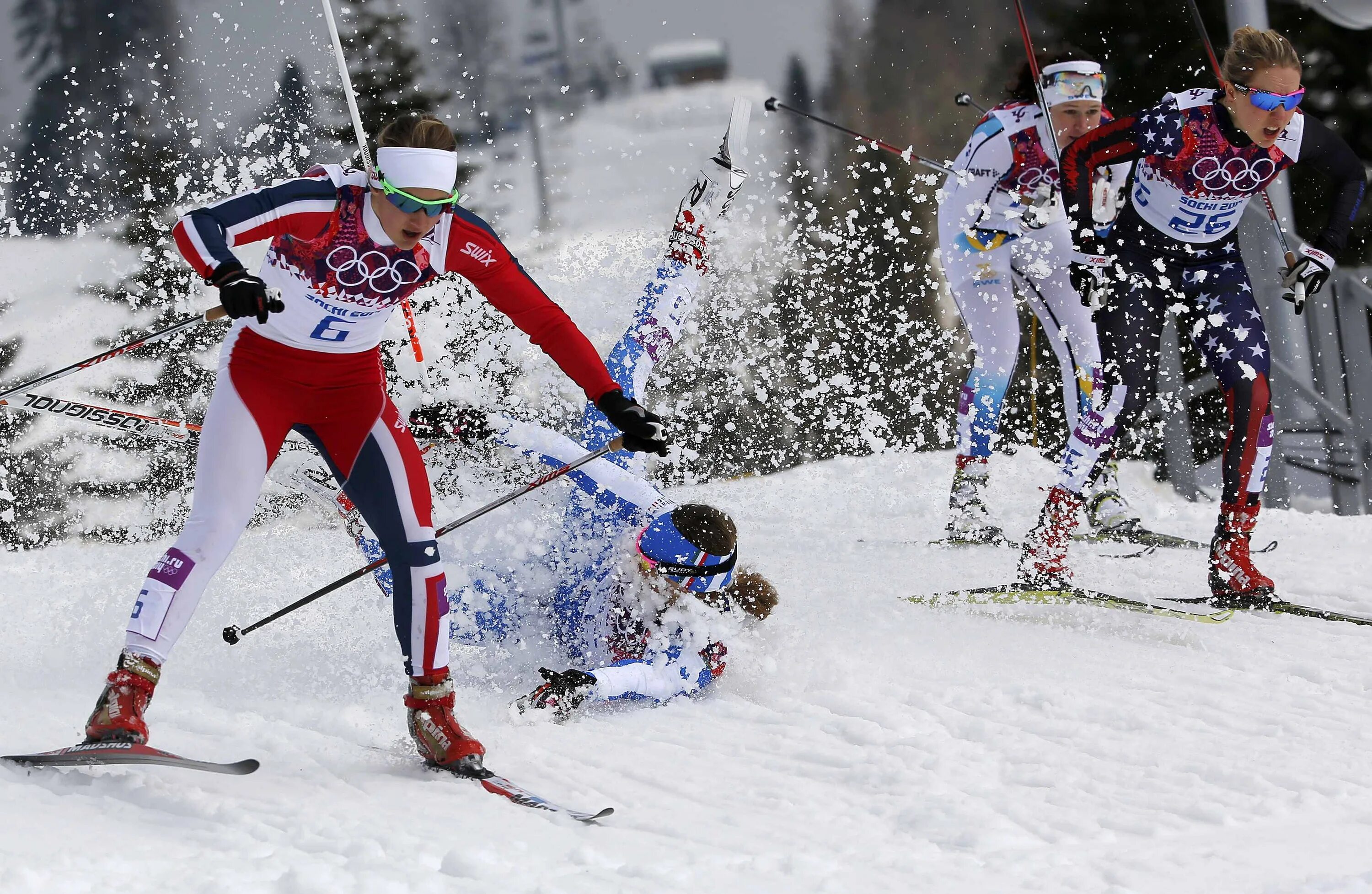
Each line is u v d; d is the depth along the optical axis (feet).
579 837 25.39
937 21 185.26
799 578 53.98
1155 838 25.53
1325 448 86.63
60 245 119.96
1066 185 49.08
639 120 185.06
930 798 27.94
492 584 38.63
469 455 40.16
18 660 39.11
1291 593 50.47
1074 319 58.70
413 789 28.32
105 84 139.95
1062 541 48.44
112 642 41.86
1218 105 46.50
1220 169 46.70
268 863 22.13
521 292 31.14
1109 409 48.57
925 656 41.22
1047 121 51.31
